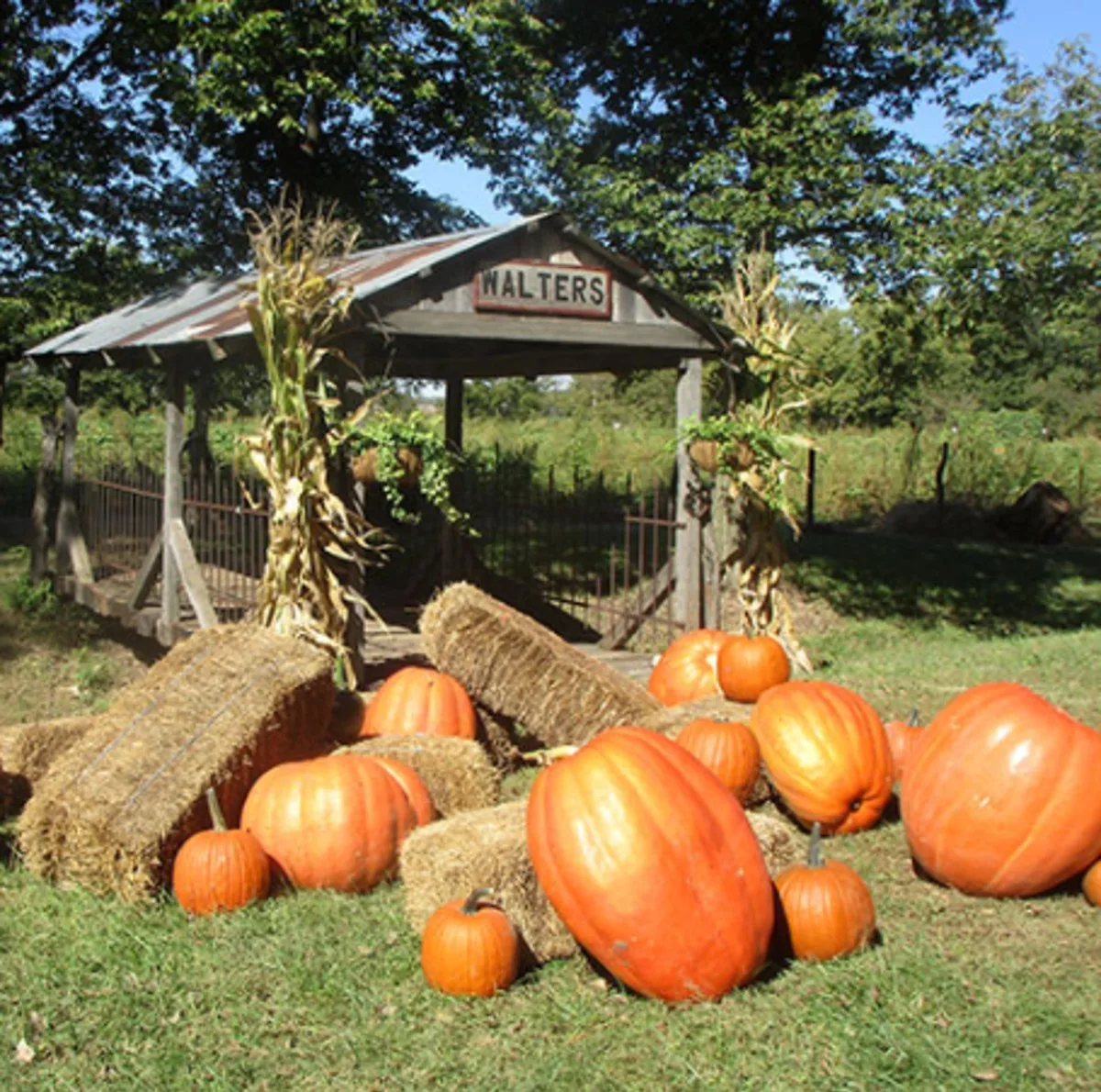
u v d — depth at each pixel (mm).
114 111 21797
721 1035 4242
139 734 6168
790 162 15570
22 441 27359
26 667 12430
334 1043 4297
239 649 6609
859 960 4789
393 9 18531
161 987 4723
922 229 15164
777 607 11094
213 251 22438
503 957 4676
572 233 9789
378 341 10664
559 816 4559
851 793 6312
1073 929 5191
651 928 4398
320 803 5758
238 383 22234
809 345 38781
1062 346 30531
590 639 12375
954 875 5555
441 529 13891
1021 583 18906
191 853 5457
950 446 30031
